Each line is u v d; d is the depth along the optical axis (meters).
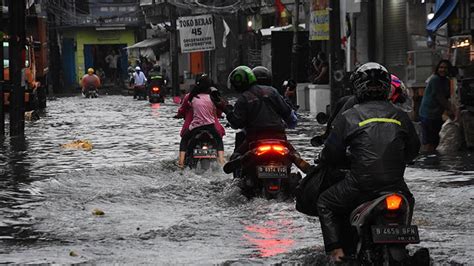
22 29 50.25
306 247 17.84
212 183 28.17
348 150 15.20
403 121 15.02
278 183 23.67
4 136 49.41
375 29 67.06
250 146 24.16
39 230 20.98
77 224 21.75
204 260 16.77
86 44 158.75
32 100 67.81
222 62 118.88
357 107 15.16
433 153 36.22
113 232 20.56
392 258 13.69
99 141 45.75
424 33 61.75
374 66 15.37
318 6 55.66
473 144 36.59
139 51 142.62
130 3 158.12
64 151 40.25
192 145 30.72
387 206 13.93
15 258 17.33
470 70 39.72
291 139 43.81
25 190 27.58
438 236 18.83
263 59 102.88
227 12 110.38
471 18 43.19
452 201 23.77
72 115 72.75
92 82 119.56
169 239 19.41
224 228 20.59
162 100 96.38
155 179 29.64
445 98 37.50
